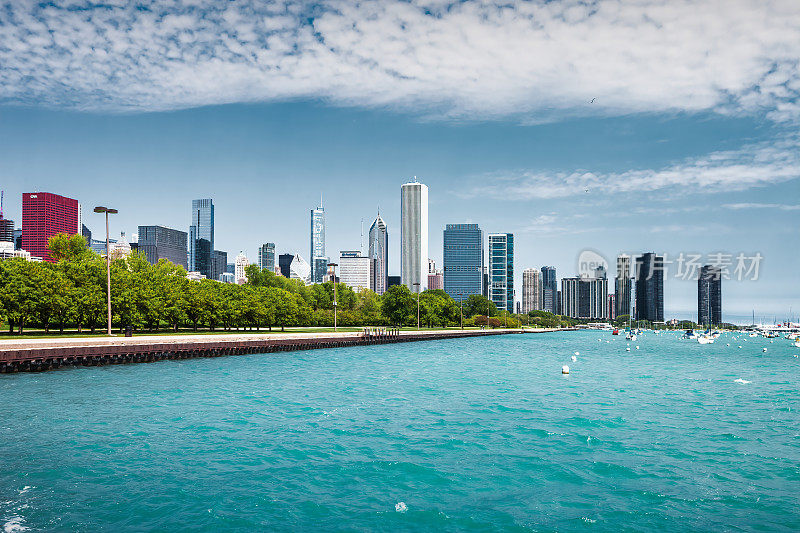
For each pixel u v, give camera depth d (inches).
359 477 1045.8
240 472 1061.8
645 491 991.0
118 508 872.9
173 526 809.5
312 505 903.1
